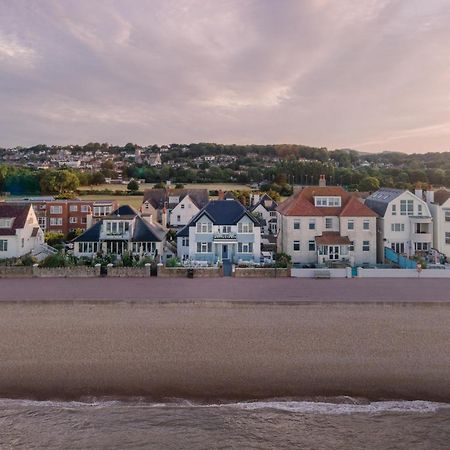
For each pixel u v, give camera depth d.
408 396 19.38
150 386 20.00
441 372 21.28
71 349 23.59
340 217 50.62
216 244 50.31
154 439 16.62
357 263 50.56
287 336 25.47
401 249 51.62
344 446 16.25
